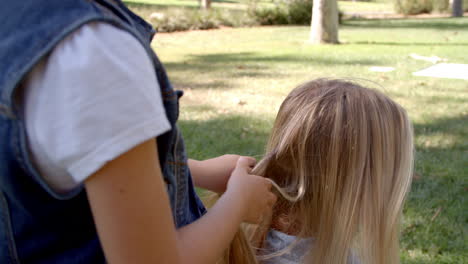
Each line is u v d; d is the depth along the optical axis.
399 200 1.42
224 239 0.99
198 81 7.42
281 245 1.41
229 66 8.92
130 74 0.74
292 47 11.92
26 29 0.74
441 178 3.65
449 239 2.85
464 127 4.93
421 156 4.10
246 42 13.42
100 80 0.72
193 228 0.96
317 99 1.44
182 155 1.06
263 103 5.93
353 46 11.95
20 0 0.78
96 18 0.74
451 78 7.48
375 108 1.42
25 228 0.90
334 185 1.38
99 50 0.73
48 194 0.83
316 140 1.39
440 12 24.34
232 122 5.03
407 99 6.03
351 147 1.37
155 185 0.78
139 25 0.91
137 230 0.76
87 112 0.71
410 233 2.89
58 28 0.73
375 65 8.79
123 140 0.72
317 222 1.40
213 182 1.40
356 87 1.50
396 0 24.89
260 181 1.13
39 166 0.76
